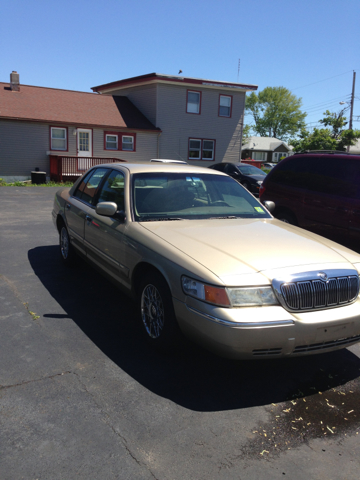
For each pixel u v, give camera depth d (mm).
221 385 3111
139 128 22812
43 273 5582
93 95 24828
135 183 4297
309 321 2898
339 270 3164
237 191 4824
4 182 19297
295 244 3516
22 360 3273
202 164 25516
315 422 2729
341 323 3021
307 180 7070
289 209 7309
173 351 3428
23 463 2209
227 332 2785
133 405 2777
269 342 2832
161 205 4172
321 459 2389
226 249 3268
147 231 3682
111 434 2477
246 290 2867
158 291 3381
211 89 24891
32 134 20438
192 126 24719
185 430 2561
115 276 4180
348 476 2270
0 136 19703
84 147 21859
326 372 3416
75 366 3236
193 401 2877
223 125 25766
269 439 2533
